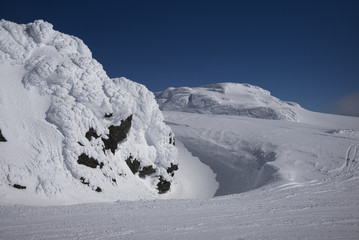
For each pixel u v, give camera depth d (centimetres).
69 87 2055
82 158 1866
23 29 2227
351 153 2903
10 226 860
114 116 2158
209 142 3697
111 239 741
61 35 2320
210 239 744
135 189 2150
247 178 2950
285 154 2925
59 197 1597
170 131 2936
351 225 877
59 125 1889
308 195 1530
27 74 2016
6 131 1705
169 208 1163
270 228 845
